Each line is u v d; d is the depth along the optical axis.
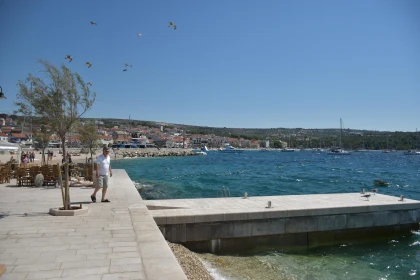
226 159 107.12
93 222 8.80
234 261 9.83
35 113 10.18
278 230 11.09
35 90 9.88
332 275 9.08
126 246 6.71
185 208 11.43
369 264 9.98
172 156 123.69
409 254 10.84
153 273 5.30
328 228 11.69
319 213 11.55
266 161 95.75
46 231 7.83
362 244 11.91
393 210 12.54
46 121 10.38
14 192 14.84
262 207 11.66
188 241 10.26
